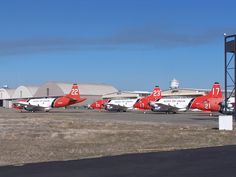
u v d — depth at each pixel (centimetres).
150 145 2433
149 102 9525
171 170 1435
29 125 4262
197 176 1306
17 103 10281
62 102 10281
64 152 2073
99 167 1516
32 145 2427
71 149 2219
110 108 10525
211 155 1880
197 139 2822
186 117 6750
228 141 2677
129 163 1622
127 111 10812
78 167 1518
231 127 3684
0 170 1455
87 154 1975
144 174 1356
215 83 8194
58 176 1322
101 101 11688
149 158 1783
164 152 2030
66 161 1697
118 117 6688
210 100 8238
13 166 1558
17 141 2650
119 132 3412
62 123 4659
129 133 3325
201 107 8369
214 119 5975
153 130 3656
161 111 9044
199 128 3906
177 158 1775
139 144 2498
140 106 9688
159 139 2831
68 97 10344
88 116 7038
